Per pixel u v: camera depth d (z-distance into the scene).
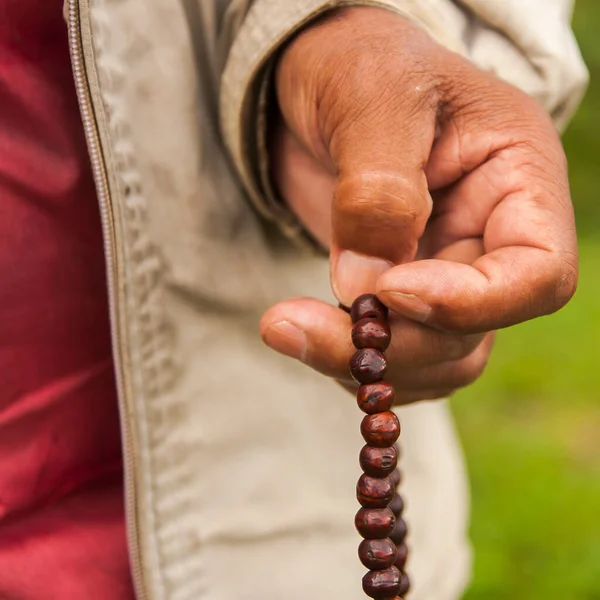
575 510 1.02
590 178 2.42
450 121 0.44
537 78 0.51
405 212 0.41
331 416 0.55
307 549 0.54
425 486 0.60
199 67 0.50
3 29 0.48
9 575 0.50
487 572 0.91
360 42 0.44
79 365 0.51
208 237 0.50
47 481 0.51
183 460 0.51
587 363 1.41
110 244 0.48
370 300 0.42
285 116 0.47
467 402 1.28
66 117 0.49
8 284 0.49
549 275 0.41
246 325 0.52
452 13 0.50
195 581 0.51
